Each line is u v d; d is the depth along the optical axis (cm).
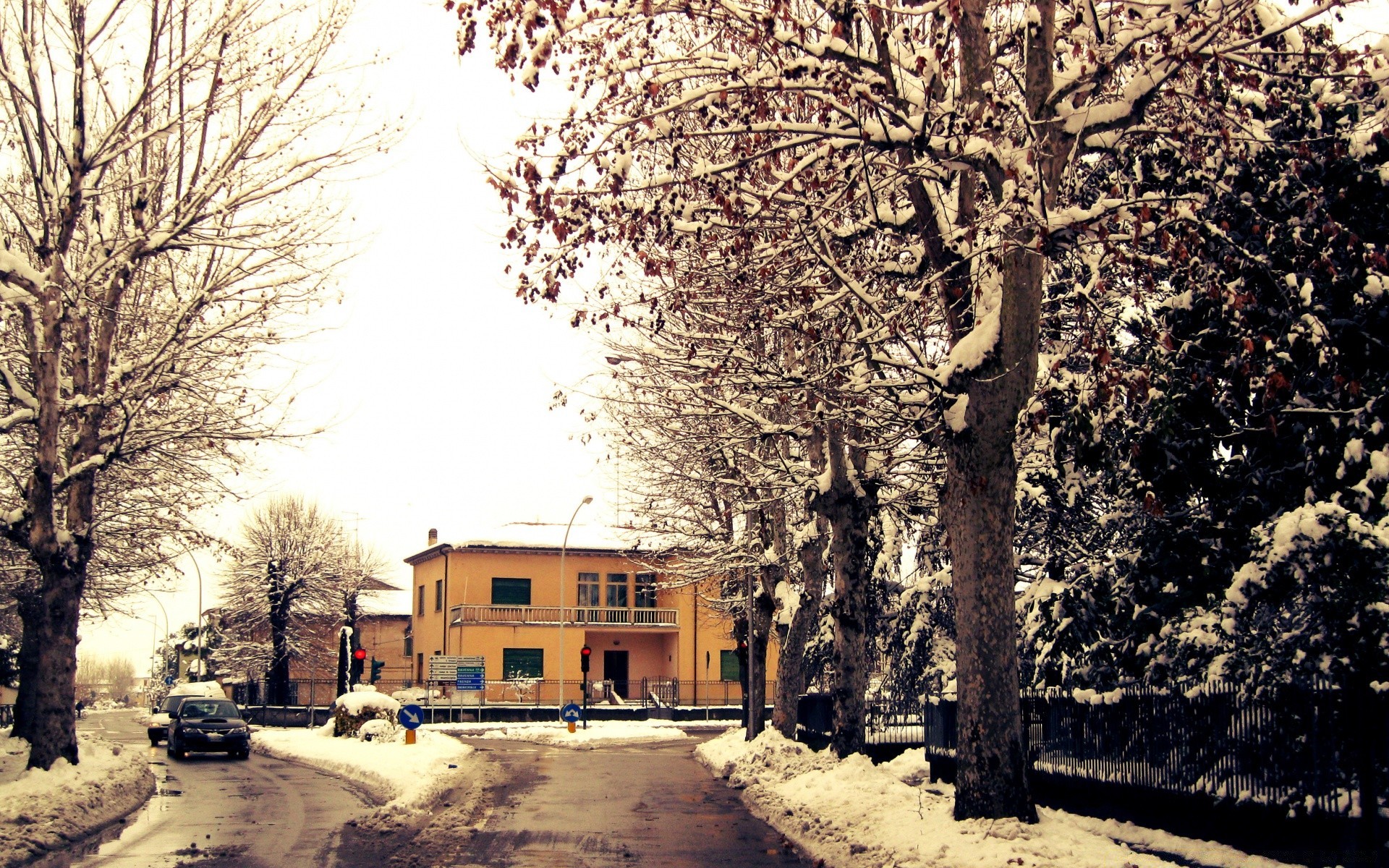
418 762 2769
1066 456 1655
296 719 5578
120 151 1855
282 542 6994
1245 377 1225
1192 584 1370
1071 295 1495
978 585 1330
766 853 1399
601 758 3331
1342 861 1031
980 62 1305
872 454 2280
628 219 1245
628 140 1184
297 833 1566
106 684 17512
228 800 2059
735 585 3828
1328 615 1126
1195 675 1352
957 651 1352
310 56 1942
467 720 5816
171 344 2014
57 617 2006
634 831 1603
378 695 4084
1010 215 1155
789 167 1293
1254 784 1155
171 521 2597
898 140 1186
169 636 9775
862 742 2267
